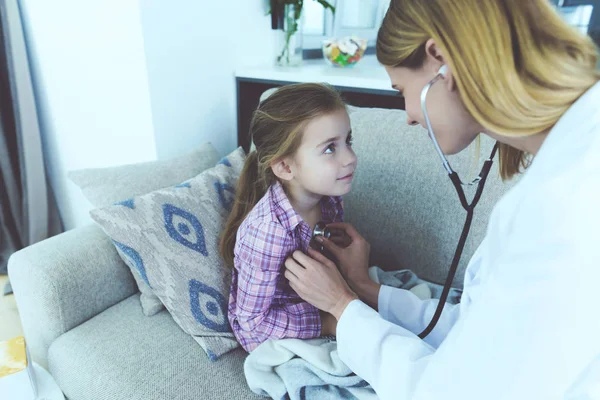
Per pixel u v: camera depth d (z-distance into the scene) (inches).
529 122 17.1
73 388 31.4
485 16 16.2
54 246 35.6
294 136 30.2
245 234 31.9
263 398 29.2
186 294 33.4
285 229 31.1
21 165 62.2
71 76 52.6
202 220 36.6
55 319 33.4
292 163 31.9
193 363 31.6
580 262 14.2
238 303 32.7
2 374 29.2
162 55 45.9
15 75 55.2
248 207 36.2
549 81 16.2
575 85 16.3
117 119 50.2
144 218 33.6
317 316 33.2
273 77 55.8
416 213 40.5
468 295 25.4
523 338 15.2
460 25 16.5
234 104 60.6
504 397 15.9
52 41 52.4
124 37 44.2
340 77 51.5
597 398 18.4
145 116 47.1
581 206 14.5
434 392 18.3
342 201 41.5
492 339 16.1
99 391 29.6
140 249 32.6
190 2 47.8
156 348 32.6
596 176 14.6
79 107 54.2
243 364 32.5
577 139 15.6
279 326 31.6
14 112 58.5
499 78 16.3
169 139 50.1
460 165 38.1
